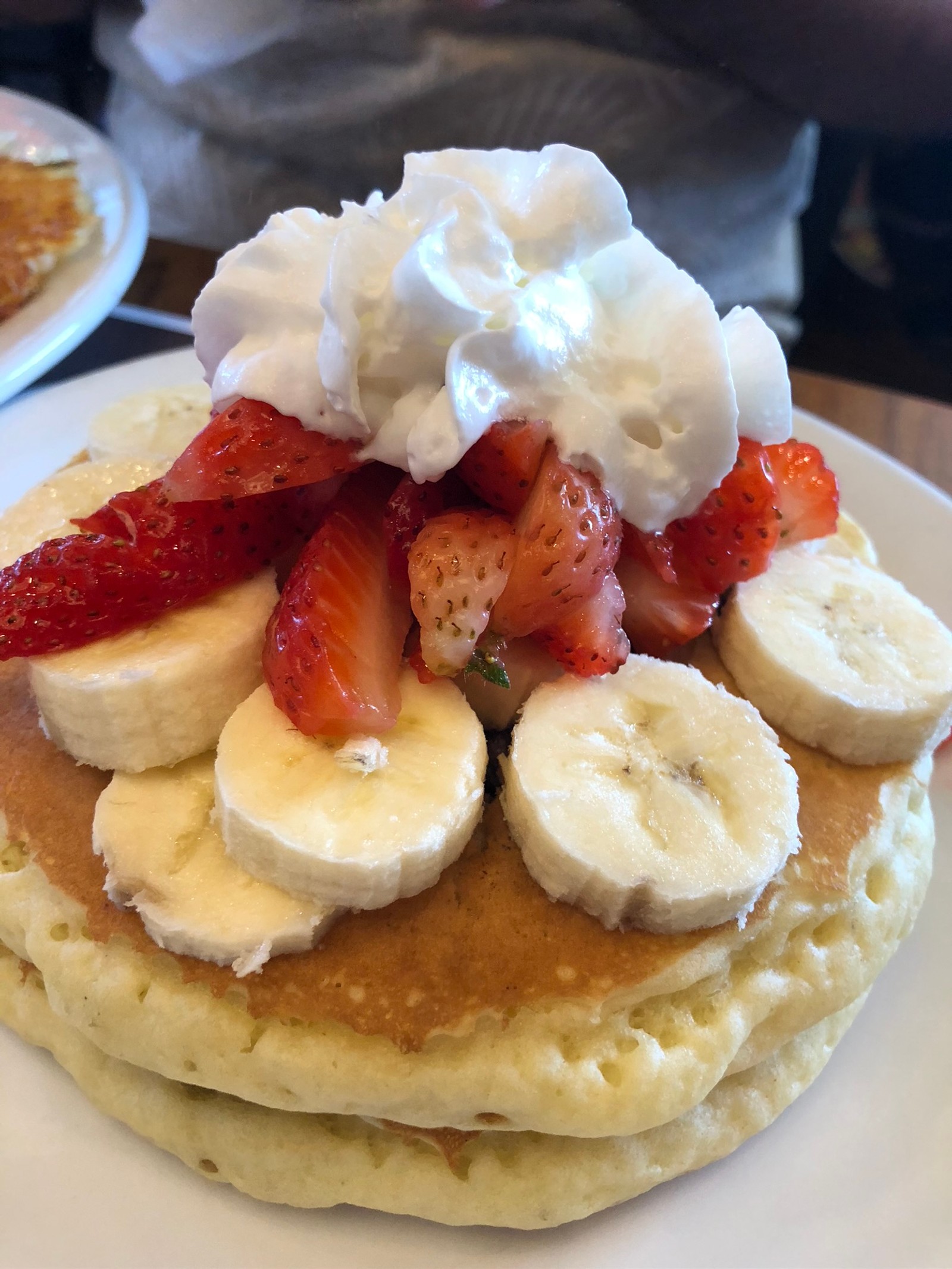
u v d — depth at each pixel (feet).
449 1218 0.36
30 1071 0.40
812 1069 0.41
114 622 0.36
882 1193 0.39
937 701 0.41
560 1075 0.34
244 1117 0.37
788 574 0.45
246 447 0.37
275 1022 0.35
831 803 0.40
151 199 0.99
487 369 0.37
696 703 0.38
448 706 0.37
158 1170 0.38
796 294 1.08
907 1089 0.42
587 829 0.34
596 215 0.39
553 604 0.37
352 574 0.37
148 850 0.35
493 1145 0.37
